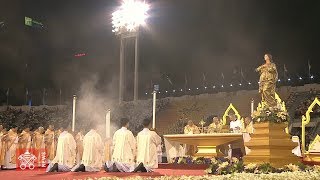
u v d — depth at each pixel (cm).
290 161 1488
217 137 1756
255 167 1334
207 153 1831
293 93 3800
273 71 1617
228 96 4175
